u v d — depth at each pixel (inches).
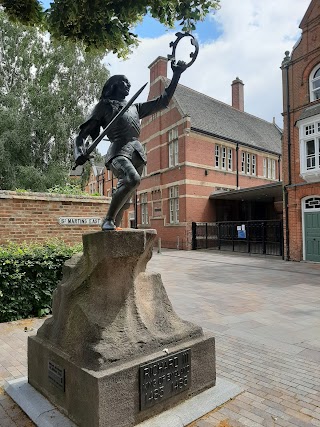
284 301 292.8
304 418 110.3
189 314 247.1
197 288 354.6
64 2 112.3
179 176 911.0
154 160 1024.9
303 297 310.0
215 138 956.6
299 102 605.6
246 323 224.1
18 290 226.7
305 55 593.9
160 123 998.4
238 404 119.0
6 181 605.6
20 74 706.2
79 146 117.6
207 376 124.0
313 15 581.6
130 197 120.6
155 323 117.1
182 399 114.8
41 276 233.3
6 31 683.4
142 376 102.2
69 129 681.0
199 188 910.4
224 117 1106.7
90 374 95.3
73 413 102.7
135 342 106.0
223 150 994.1
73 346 107.9
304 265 553.3
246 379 140.1
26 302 229.8
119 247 107.1
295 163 612.4
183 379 114.3
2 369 150.6
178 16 124.9
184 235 885.2
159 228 987.3
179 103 930.1
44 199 291.1
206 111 1043.9
